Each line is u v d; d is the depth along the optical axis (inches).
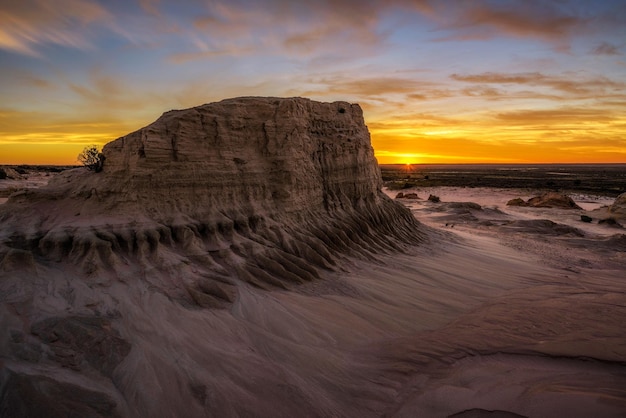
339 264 498.6
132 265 342.6
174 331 268.2
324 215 604.7
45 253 331.0
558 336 333.4
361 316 367.6
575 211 1685.5
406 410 235.9
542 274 624.1
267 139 538.3
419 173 5974.4
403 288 462.9
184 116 449.4
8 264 281.9
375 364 289.9
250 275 389.4
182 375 225.3
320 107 665.6
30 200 390.9
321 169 641.6
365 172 735.1
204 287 340.8
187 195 435.5
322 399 238.2
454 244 817.5
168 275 341.4
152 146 413.4
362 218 672.4
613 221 1333.7
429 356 301.0
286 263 439.2
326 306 373.1
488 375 266.8
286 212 522.9
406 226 828.6
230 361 251.4
